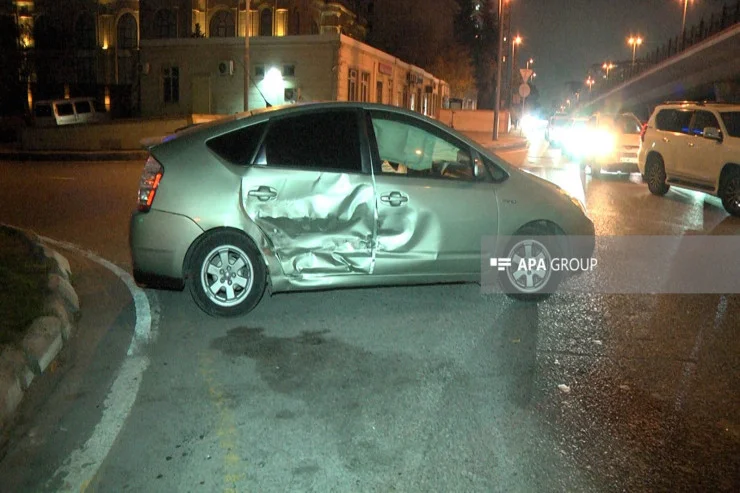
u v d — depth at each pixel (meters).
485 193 6.98
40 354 5.51
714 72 39.94
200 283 6.56
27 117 37.75
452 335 6.37
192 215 6.41
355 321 6.74
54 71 45.62
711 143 14.11
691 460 4.21
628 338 6.33
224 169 6.49
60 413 4.80
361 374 5.47
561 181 19.53
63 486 3.93
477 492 3.87
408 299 7.46
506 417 4.75
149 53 38.00
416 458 4.22
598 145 20.28
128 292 7.65
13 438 4.47
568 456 4.25
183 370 5.54
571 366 5.66
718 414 4.82
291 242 6.55
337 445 4.38
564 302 7.41
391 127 6.85
